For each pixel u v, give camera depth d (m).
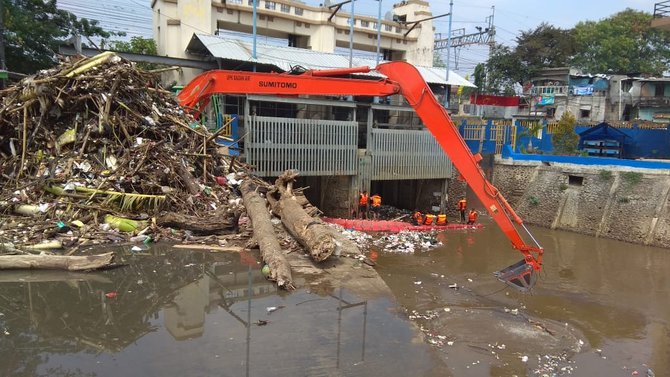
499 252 17.14
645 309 11.96
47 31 20.95
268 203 12.66
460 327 9.25
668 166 20.20
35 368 4.84
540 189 24.70
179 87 22.84
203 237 10.37
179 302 6.88
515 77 46.81
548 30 45.62
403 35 37.03
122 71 12.19
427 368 5.82
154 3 30.75
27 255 7.80
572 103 42.53
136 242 9.59
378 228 19.45
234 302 7.09
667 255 18.09
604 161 22.44
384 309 7.44
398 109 22.62
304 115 25.56
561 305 11.85
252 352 5.59
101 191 10.25
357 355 5.89
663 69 48.50
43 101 11.16
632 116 41.12
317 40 33.72
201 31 27.78
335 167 21.02
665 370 8.50
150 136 12.38
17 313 6.12
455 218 24.89
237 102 23.73
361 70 13.39
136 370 4.93
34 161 10.81
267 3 30.97
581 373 7.93
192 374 4.95
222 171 13.78
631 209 20.61
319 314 6.98
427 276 13.20
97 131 11.34
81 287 7.14
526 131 29.11
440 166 24.12
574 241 20.47
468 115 41.56
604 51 48.72
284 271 8.17
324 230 9.62
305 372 5.30
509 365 7.61
